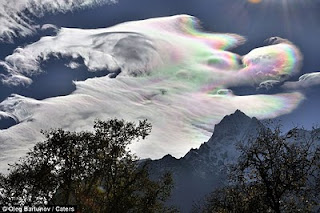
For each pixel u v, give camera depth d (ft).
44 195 105.19
